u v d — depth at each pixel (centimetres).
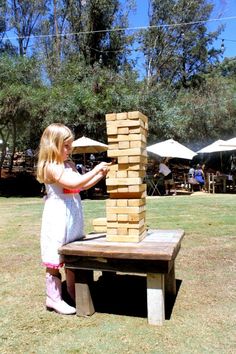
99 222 307
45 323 241
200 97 2094
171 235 283
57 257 254
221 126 2039
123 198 259
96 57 2322
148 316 238
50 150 258
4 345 212
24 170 1894
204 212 749
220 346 206
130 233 258
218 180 1466
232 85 2261
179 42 2717
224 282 314
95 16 2278
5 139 1845
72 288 273
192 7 2623
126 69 2098
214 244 448
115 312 258
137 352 201
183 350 202
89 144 1251
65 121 1489
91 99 1523
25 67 1556
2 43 2397
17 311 261
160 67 2700
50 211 256
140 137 254
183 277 328
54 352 203
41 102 1467
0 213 831
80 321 244
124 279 331
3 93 1428
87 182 253
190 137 2052
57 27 2406
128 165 256
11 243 481
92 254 238
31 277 336
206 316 247
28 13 2483
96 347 208
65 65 1977
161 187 1405
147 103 1667
